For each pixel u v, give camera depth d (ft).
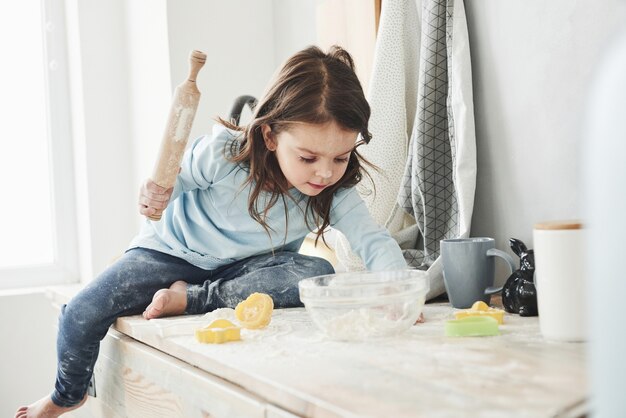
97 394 4.51
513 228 4.63
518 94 4.51
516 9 4.47
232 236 4.61
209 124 7.16
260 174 4.33
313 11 6.83
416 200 4.92
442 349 2.95
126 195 7.93
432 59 4.81
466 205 4.55
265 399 2.61
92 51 7.77
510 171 4.61
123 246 7.90
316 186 4.07
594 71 4.03
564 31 4.19
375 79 5.13
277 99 4.06
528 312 3.69
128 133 7.95
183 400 3.21
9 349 7.25
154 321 4.02
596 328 1.96
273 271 4.40
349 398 2.32
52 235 8.16
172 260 4.60
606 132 1.89
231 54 7.29
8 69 8.00
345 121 3.89
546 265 3.03
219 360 2.95
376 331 3.22
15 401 7.26
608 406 1.94
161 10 6.97
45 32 8.06
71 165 8.16
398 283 3.28
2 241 8.00
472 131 4.61
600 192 1.92
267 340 3.31
